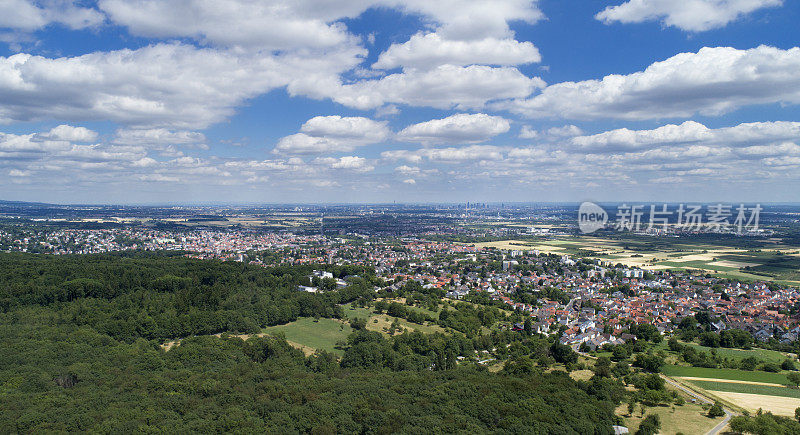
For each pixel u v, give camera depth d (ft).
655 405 418.51
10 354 467.11
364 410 354.33
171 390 408.05
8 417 332.19
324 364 534.37
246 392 403.95
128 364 474.49
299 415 350.64
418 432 321.32
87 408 358.43
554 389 414.82
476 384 422.41
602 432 341.82
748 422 352.49
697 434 358.23
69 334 545.85
